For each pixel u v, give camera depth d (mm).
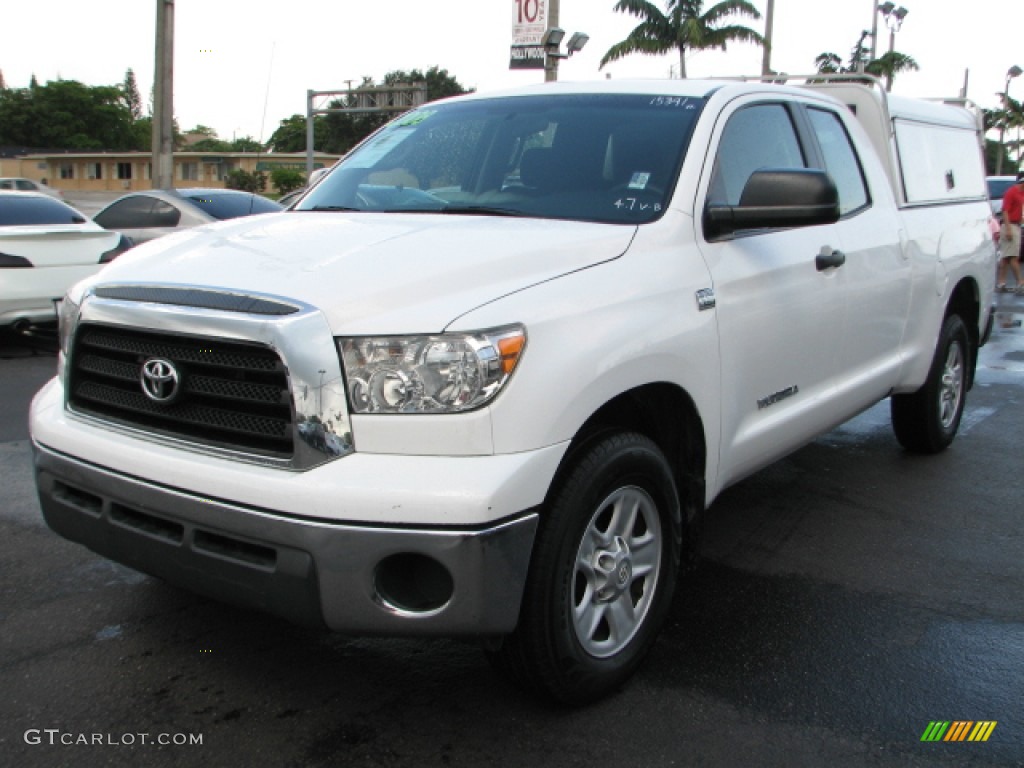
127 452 2883
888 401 7574
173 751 2859
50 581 3986
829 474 5676
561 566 2848
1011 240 15438
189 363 2805
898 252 4898
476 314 2703
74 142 90688
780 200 3529
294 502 2582
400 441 2625
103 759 2814
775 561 4363
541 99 4227
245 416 2727
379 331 2645
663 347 3146
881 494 5324
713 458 3562
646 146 3740
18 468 5484
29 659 3359
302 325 2615
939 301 5449
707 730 3014
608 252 3203
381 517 2555
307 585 2607
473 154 4055
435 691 3199
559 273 3006
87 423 3080
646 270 3244
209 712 3062
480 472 2604
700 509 3580
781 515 4973
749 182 3604
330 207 4023
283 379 2617
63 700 3111
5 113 89812
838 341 4387
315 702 3127
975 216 6141
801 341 4051
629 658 3184
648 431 3449
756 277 3711
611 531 3098
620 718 3066
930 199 5609
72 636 3525
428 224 3361
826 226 4332
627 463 3031
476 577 2588
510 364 2684
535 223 3379
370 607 2611
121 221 11773
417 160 4152
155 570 2908
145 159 66000
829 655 3496
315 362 2602
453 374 2625
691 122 3797
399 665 3361
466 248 3023
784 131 4273
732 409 3621
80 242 8898
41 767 2770
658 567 3309
